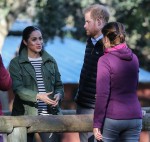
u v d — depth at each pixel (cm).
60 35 3644
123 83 1157
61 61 4169
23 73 1330
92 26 1331
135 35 3941
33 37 1338
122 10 3734
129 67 1165
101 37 1327
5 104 2888
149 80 3972
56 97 1330
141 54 4597
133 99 1169
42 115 1231
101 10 1333
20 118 1196
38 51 1341
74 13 3709
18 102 1332
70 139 3522
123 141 1173
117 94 1155
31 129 1202
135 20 3806
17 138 1187
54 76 1359
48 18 3319
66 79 3800
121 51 1163
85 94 1349
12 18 3042
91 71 1336
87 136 1373
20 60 1332
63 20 3441
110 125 1154
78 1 3591
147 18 3803
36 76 1338
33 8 3272
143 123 1270
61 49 4406
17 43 4306
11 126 1184
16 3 3052
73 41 4603
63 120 1223
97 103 1142
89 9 1340
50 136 1355
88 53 1347
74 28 4081
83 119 1235
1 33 3003
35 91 1327
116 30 1166
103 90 1140
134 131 1170
